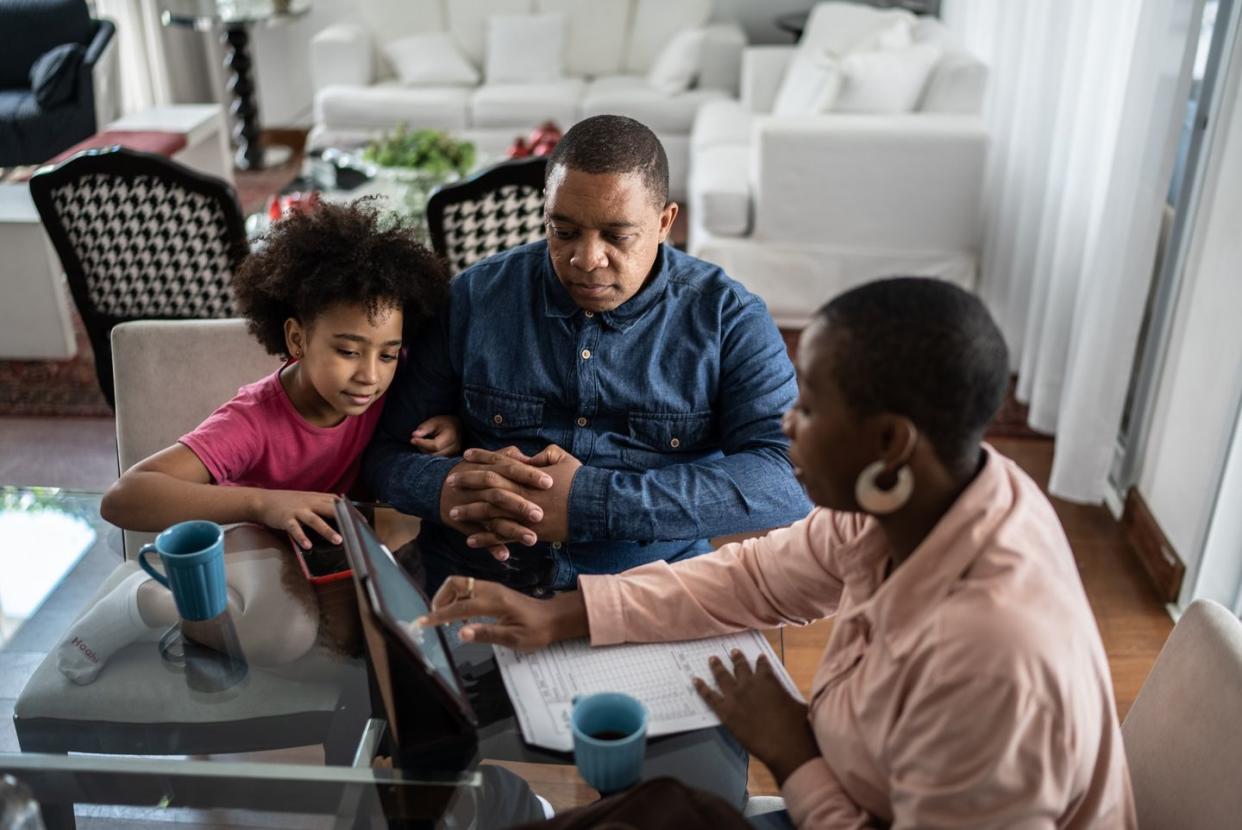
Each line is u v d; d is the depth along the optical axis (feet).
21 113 15.03
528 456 4.95
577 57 17.84
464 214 7.98
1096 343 8.28
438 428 5.01
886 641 3.04
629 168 4.33
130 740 4.03
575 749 3.37
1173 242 7.96
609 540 4.61
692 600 3.95
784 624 4.07
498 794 3.69
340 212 4.69
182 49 19.03
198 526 4.07
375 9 17.79
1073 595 2.91
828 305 2.97
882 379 2.79
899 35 12.53
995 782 2.74
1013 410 10.41
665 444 4.97
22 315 11.12
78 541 5.03
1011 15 10.98
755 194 11.69
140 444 5.63
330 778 3.49
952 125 11.19
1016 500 3.02
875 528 3.31
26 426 10.07
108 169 8.11
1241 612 6.82
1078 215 9.04
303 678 3.99
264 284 4.66
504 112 16.25
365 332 4.56
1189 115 7.72
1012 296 10.78
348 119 16.56
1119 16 8.32
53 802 3.57
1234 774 3.32
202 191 8.25
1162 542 7.77
